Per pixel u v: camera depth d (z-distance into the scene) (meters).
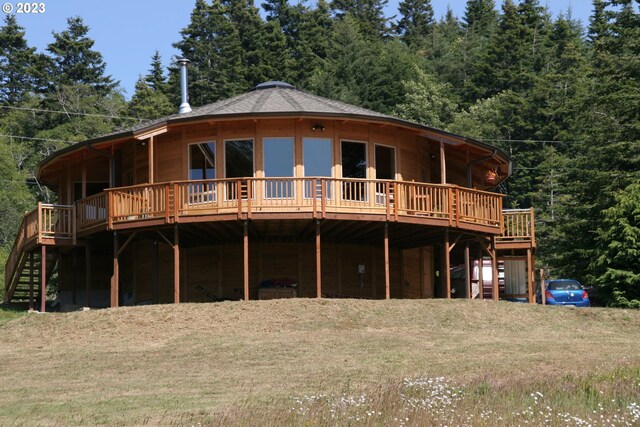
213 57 84.94
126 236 31.05
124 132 29.94
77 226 32.03
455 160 35.59
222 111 30.58
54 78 89.06
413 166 32.91
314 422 14.88
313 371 20.58
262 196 29.14
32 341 24.98
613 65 48.28
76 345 24.33
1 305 36.44
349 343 23.73
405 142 32.59
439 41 101.12
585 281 41.84
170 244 28.64
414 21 123.38
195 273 32.44
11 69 88.56
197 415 16.23
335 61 82.56
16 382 20.19
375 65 80.81
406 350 23.08
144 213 28.94
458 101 79.62
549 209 58.69
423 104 72.50
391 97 78.50
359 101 76.94
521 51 79.75
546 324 26.95
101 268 36.72
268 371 20.67
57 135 76.81
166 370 21.09
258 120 30.38
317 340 23.95
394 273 34.25
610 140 45.19
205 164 30.97
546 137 67.62
